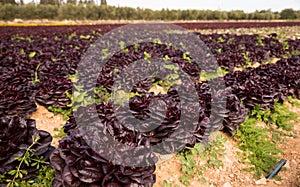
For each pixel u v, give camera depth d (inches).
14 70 296.7
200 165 162.6
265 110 225.3
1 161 129.4
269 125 225.8
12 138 134.1
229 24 1467.8
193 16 2319.1
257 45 588.1
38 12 1931.6
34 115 224.2
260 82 250.2
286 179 163.0
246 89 230.1
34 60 358.0
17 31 932.6
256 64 462.3
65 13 2016.5
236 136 197.6
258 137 199.2
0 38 692.1
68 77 296.0
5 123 138.7
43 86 246.2
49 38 718.5
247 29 1160.8
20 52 447.8
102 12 2142.0
